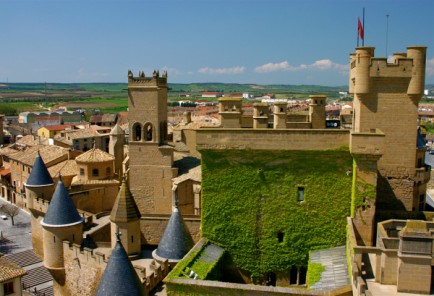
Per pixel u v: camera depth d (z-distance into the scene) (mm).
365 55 48406
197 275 43250
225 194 50031
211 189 50219
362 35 51969
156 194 75812
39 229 80438
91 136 168125
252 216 49812
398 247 34938
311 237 48875
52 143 156500
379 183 50844
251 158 49000
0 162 141125
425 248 32438
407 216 48562
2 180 127562
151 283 46969
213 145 49062
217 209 50406
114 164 95500
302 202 48656
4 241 91688
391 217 48781
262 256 50188
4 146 166250
